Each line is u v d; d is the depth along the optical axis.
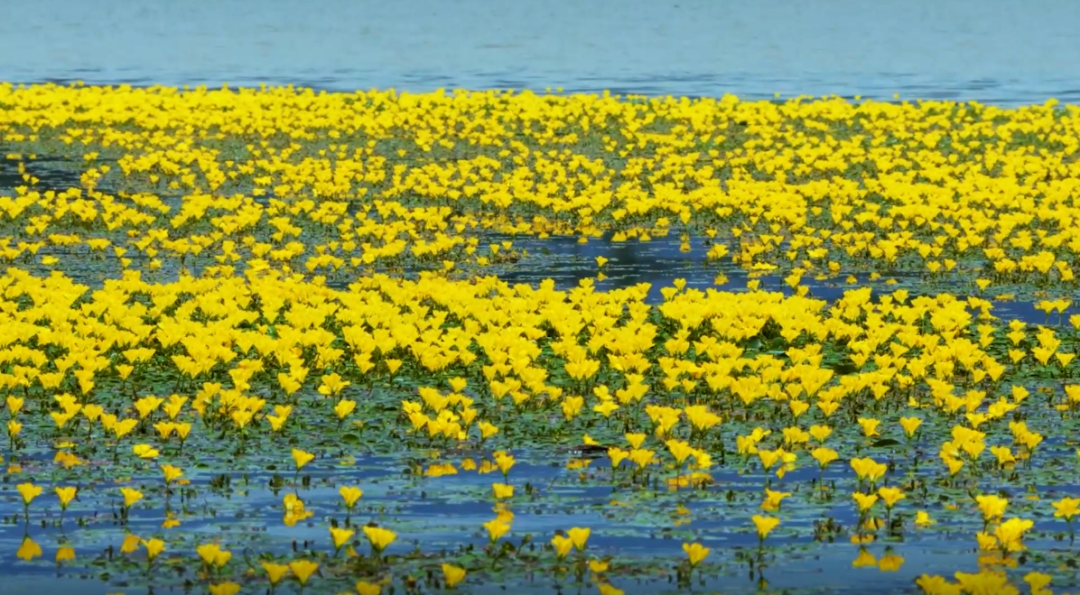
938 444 37.62
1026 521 29.77
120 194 79.25
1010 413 40.56
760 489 33.94
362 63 170.00
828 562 29.38
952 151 94.06
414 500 33.09
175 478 34.59
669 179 85.94
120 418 39.72
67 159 92.44
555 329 49.12
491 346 43.84
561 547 28.47
